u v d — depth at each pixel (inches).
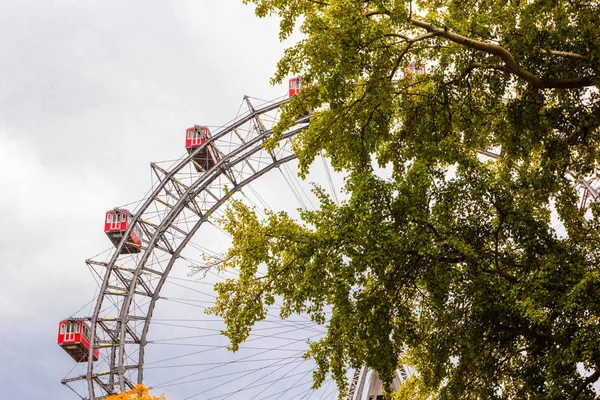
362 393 2765.7
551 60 848.3
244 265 845.2
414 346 846.5
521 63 860.6
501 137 955.3
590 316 741.3
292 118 888.9
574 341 703.7
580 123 862.5
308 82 852.6
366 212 788.6
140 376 3100.4
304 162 906.1
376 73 840.3
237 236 863.7
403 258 786.2
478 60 893.8
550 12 869.8
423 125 948.6
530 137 900.6
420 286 844.6
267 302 852.0
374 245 778.2
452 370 836.0
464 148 935.0
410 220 789.2
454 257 796.6
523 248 812.6
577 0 849.5
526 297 744.3
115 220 3312.0
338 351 832.9
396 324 850.8
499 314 774.5
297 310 818.8
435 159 860.0
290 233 836.6
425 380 882.1
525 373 776.9
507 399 796.6
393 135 976.3
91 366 3093.0
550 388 713.0
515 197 883.4
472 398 837.8
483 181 825.5
